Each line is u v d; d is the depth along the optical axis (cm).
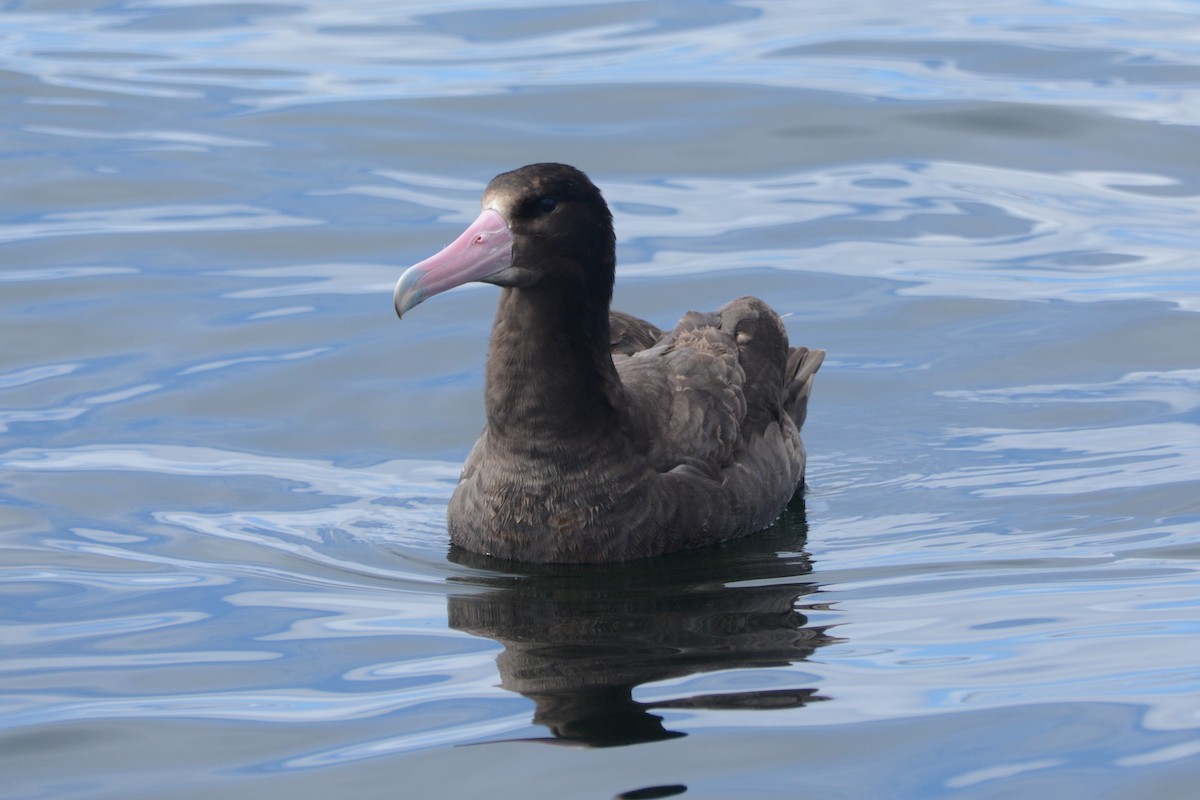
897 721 928
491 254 1184
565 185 1197
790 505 1370
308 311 1714
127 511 1316
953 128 2200
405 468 1423
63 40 2616
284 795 864
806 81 2352
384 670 1024
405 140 2164
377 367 1606
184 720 956
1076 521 1281
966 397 1561
